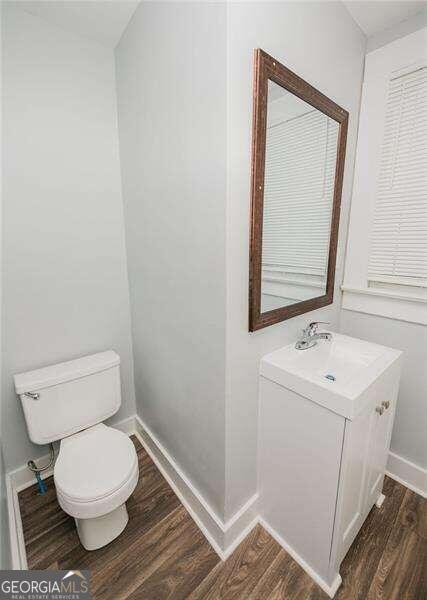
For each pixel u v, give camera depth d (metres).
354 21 1.26
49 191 1.40
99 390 1.53
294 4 0.96
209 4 0.82
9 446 1.47
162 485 1.56
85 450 1.30
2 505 1.13
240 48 0.82
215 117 0.88
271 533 1.29
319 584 1.10
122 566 1.18
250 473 1.26
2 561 0.91
